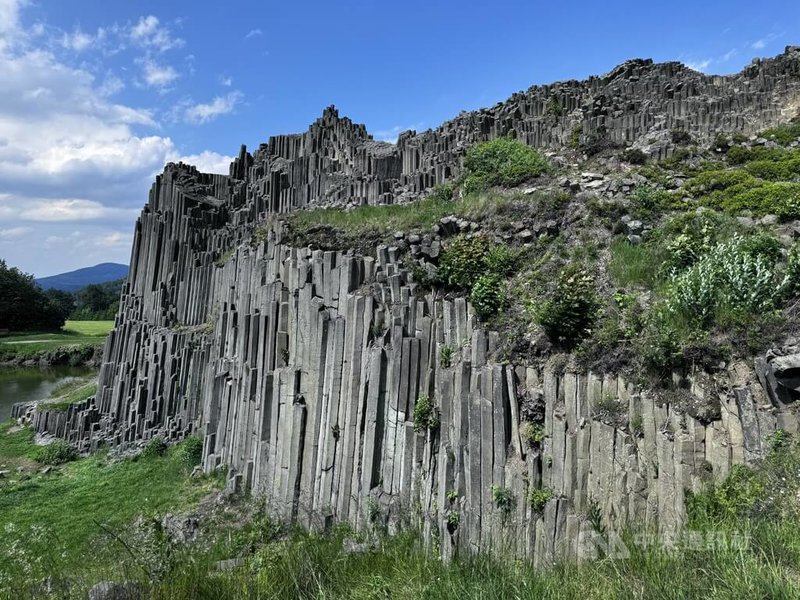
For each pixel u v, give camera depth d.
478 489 13.85
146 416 34.16
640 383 12.43
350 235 23.50
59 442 34.59
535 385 13.98
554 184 22.92
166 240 44.31
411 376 16.72
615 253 17.20
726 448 10.84
